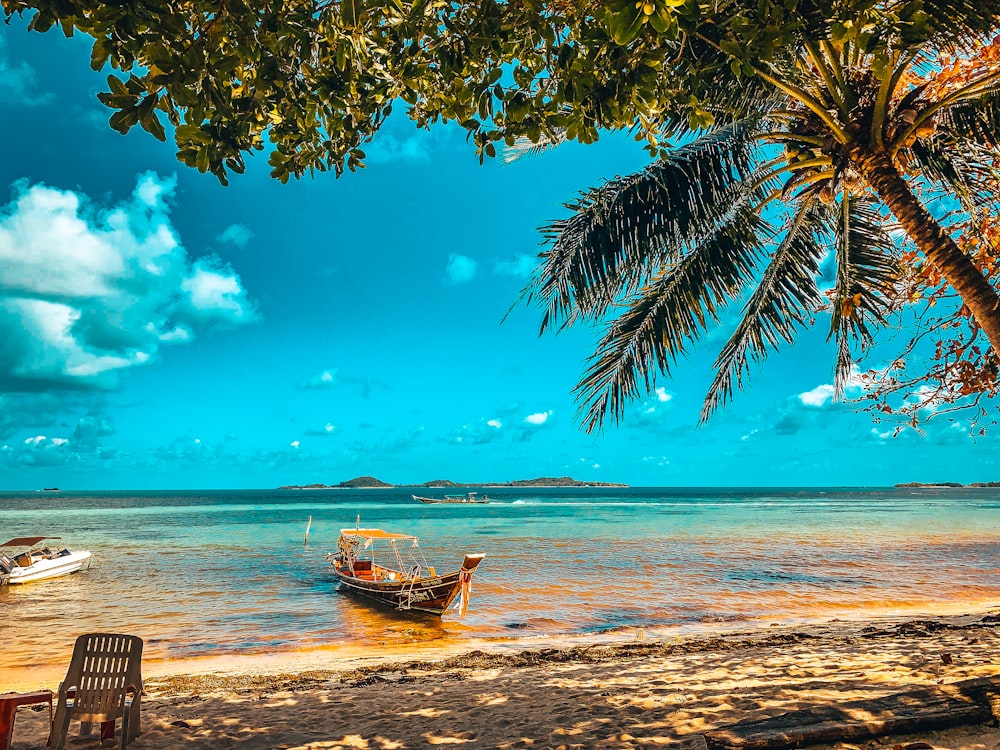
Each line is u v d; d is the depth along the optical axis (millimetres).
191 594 20750
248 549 35500
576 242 6457
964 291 5691
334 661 11906
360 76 4117
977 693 5004
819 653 9172
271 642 14273
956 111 6383
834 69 5980
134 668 5586
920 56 6629
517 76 4043
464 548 35156
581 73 3727
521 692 7363
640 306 8523
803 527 50906
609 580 22641
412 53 3971
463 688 7844
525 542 38438
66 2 2895
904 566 26266
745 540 38750
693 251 7875
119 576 24828
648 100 3828
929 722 4496
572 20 3969
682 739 4914
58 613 17719
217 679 9273
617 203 6441
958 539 38438
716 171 6590
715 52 5062
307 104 4172
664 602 18547
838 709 4809
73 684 5312
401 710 6789
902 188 5945
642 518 68688
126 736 5348
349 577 20438
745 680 7125
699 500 153750
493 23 3854
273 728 6191
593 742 5105
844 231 7781
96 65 3066
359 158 4570
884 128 5965
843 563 27125
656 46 3652
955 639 9727
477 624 15977
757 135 6652
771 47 3658
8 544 24219
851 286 8477
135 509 101375
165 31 2967
